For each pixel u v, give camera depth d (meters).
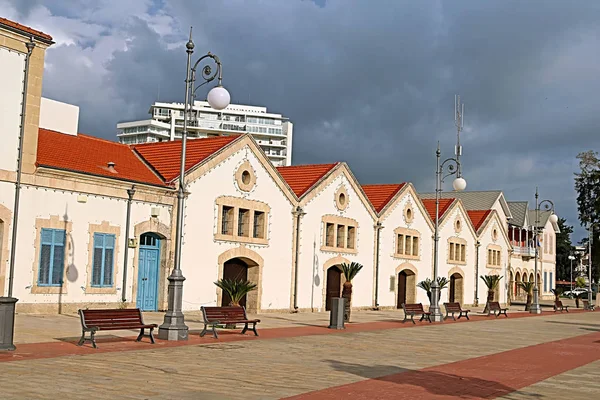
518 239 69.19
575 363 17.77
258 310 31.88
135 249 26.42
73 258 24.25
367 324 29.20
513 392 12.44
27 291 22.83
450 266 50.25
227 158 30.00
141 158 30.83
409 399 11.17
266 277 32.38
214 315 20.09
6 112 22.38
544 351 20.77
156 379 11.87
